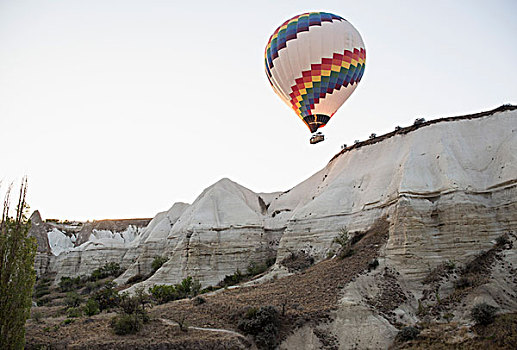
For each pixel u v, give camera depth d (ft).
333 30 150.92
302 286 132.98
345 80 154.92
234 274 201.57
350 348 97.76
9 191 81.30
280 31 157.79
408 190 143.54
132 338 98.94
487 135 158.61
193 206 273.33
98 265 297.94
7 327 74.23
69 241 366.63
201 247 213.66
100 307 149.38
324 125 163.84
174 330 104.47
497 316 95.45
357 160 203.10
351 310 107.65
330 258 162.09
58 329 110.22
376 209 165.58
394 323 106.73
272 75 163.63
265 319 102.99
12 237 78.59
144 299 147.95
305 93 156.46
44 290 260.83
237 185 287.69
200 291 180.86
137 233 355.77
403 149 178.70
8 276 76.07
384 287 121.29
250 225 229.04
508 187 131.95
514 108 160.97
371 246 145.18
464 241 127.75
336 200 189.47
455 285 115.75
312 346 98.48
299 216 197.06
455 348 87.20
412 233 132.77
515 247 118.32
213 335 100.42
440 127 169.27
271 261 213.05
